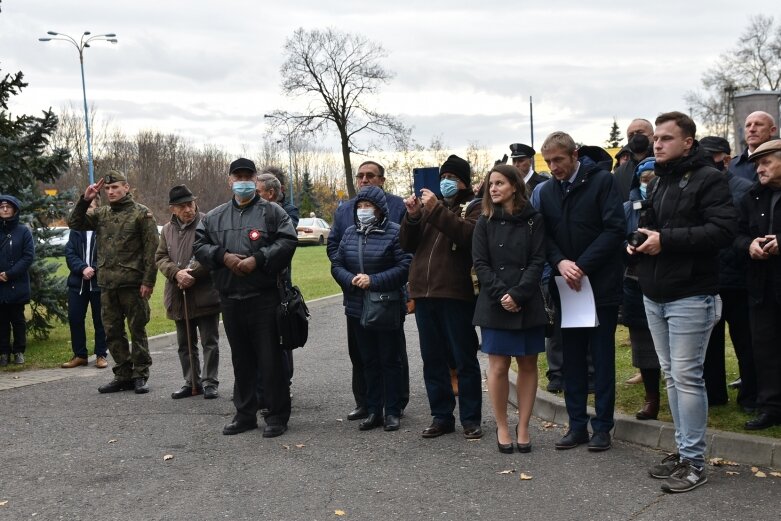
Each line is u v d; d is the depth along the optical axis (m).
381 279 6.29
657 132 4.98
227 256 6.29
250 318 6.39
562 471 5.28
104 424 6.86
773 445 5.14
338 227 6.93
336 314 14.46
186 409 7.40
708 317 4.93
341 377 8.75
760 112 6.46
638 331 5.95
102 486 5.22
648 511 4.50
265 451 5.96
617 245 5.61
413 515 4.57
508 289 5.60
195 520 4.59
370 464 5.57
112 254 8.11
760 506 4.50
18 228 9.83
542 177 8.13
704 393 4.94
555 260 5.67
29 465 5.70
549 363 7.21
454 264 6.09
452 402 6.35
